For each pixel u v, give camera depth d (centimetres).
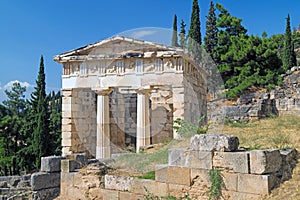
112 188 815
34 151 2486
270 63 2228
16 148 2525
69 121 1822
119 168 856
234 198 652
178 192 719
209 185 679
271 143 938
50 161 981
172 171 732
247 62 2202
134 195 776
